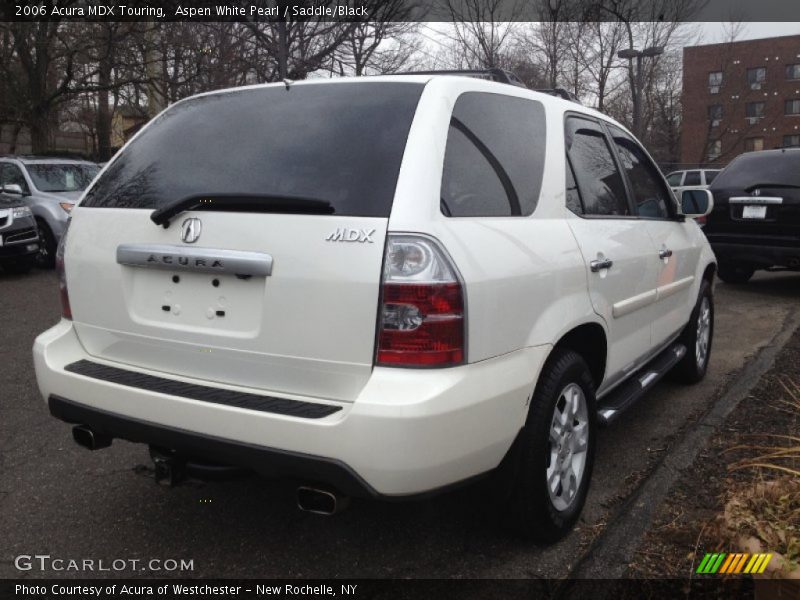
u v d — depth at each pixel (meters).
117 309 2.85
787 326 7.24
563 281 2.93
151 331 2.76
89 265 2.92
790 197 8.27
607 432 4.34
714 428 4.29
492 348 2.49
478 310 2.41
